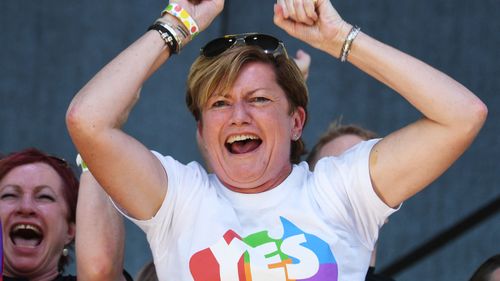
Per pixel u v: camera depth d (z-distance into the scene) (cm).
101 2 1705
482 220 1667
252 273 948
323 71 1711
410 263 1669
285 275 948
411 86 968
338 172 1002
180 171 1009
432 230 1672
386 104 1702
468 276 1659
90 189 1116
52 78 1695
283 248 960
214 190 1008
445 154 969
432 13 1698
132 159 967
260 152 997
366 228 995
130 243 1659
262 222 981
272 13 1717
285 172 1025
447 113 959
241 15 1719
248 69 1001
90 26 1702
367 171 988
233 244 961
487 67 1686
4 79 1686
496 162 1675
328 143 1285
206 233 971
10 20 1691
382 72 980
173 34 998
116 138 959
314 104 1703
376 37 1703
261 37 1012
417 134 975
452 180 1680
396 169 979
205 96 996
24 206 1258
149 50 988
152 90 1709
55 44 1697
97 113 952
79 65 1698
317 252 960
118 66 977
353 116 1703
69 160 1691
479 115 959
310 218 981
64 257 1295
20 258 1253
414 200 1677
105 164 960
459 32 1691
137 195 976
